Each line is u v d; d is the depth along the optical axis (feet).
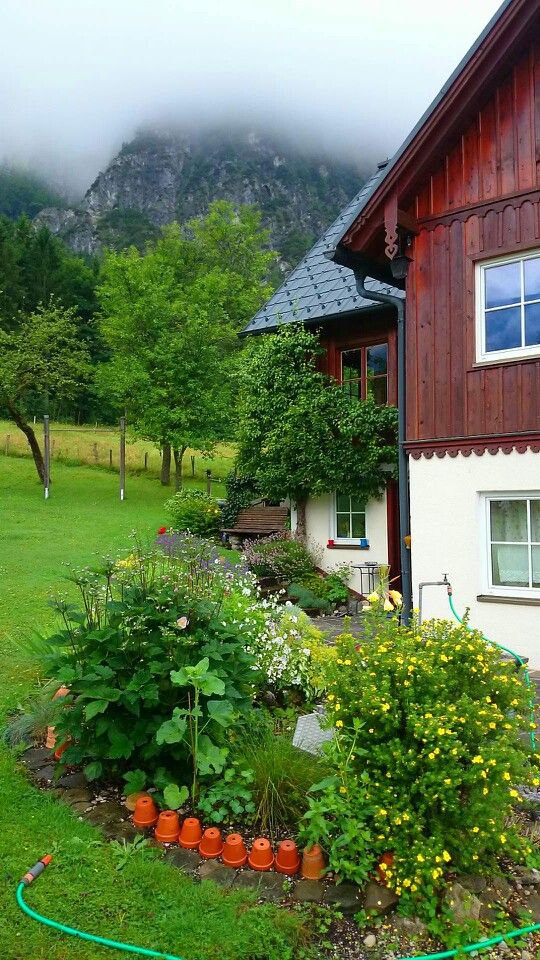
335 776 11.40
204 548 22.03
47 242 190.49
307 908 10.01
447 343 25.85
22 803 12.67
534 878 11.16
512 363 24.07
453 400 25.63
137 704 12.78
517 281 24.56
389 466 37.70
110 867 10.78
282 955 9.12
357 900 10.21
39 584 33.50
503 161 24.58
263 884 10.50
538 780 10.78
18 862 10.84
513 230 24.25
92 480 88.89
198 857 11.19
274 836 11.78
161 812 12.23
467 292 25.26
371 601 14.85
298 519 42.63
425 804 10.21
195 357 80.23
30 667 20.44
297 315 41.60
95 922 9.59
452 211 25.75
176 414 76.33
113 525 55.16
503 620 24.41
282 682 17.83
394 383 37.68
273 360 40.40
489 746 10.57
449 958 9.28
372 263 28.60
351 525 40.52
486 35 23.68
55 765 14.35
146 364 82.02
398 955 9.29
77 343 82.64
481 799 10.03
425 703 10.96
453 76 24.30
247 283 124.77
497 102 24.71
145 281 96.12
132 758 13.61
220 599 17.21
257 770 12.59
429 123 24.95
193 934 9.37
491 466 24.57
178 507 55.72
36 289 174.91
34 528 52.11
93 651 13.48
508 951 9.57
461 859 10.45
